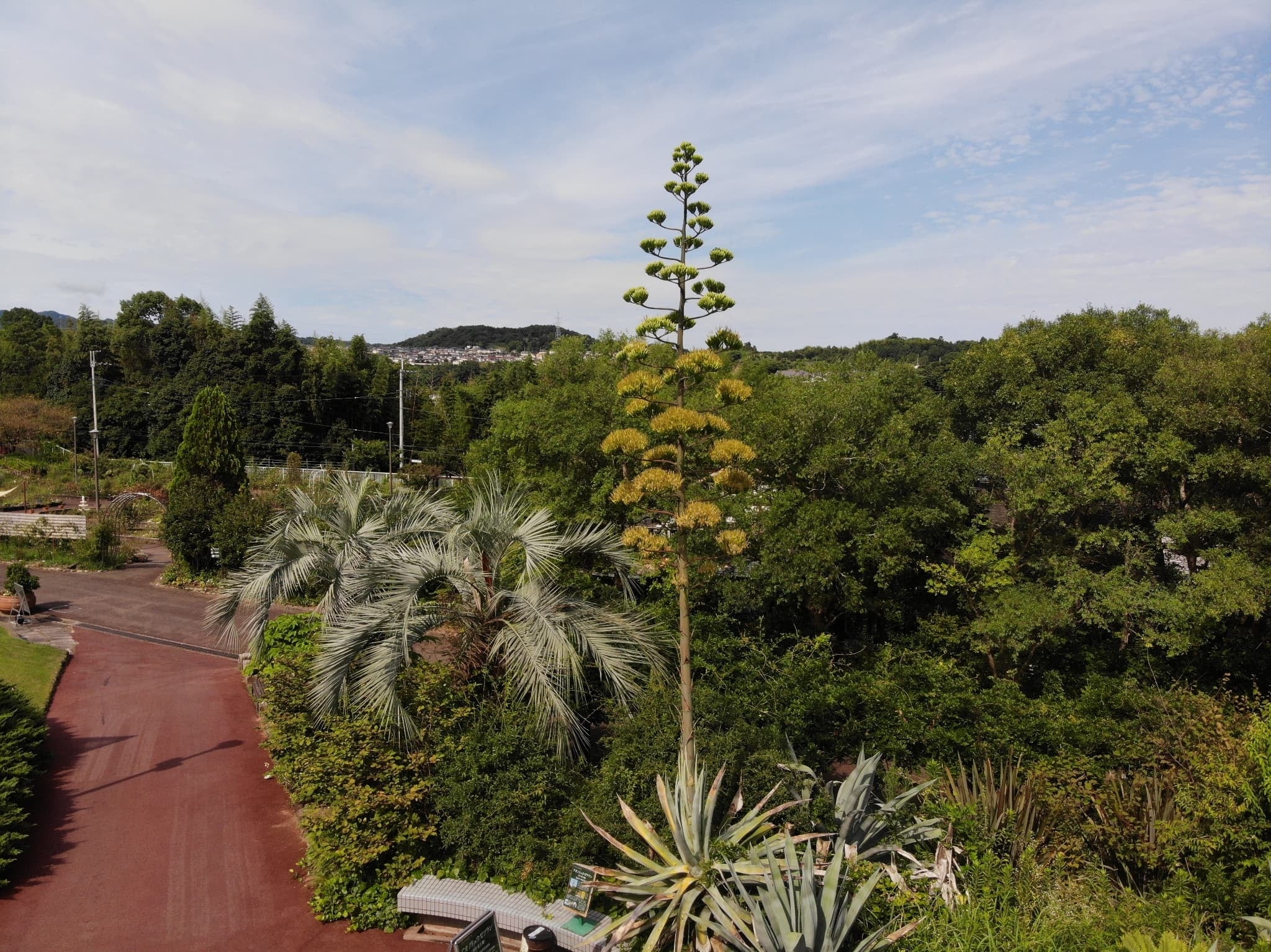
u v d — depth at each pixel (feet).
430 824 21.90
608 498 40.96
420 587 25.71
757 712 27.27
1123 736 26.61
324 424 142.31
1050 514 39.04
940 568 38.73
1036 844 20.74
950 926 16.17
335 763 22.03
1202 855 19.54
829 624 43.32
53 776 28.84
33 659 41.37
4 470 103.14
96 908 20.97
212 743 32.32
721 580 38.70
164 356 146.92
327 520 32.12
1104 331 47.65
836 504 38.63
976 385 51.06
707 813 17.78
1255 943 16.66
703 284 19.27
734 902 16.03
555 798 22.15
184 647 46.55
